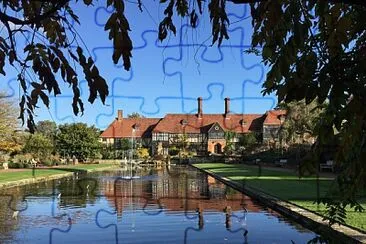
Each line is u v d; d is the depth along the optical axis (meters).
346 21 2.19
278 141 45.72
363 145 2.22
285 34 1.96
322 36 2.22
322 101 2.04
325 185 12.34
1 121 36.16
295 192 15.62
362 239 6.65
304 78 2.00
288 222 10.74
